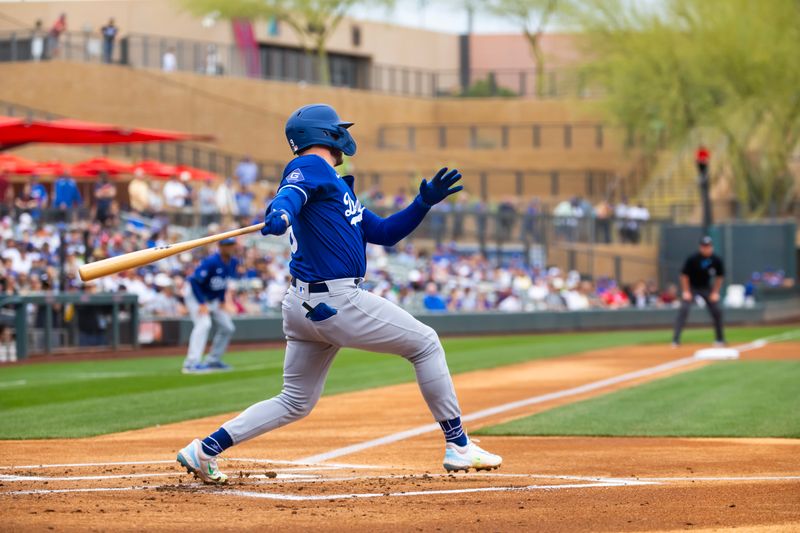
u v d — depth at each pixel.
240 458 13.70
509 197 78.38
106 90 73.62
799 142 75.56
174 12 85.12
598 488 11.16
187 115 76.38
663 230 66.94
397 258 55.97
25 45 73.31
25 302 36.12
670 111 71.94
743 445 14.73
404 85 91.69
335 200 10.93
